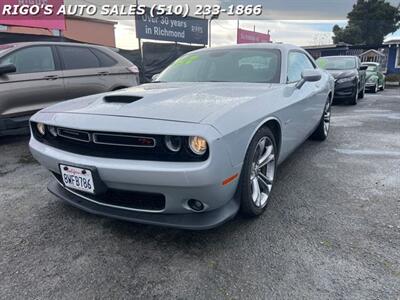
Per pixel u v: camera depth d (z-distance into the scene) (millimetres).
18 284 1867
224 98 2344
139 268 1990
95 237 2330
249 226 2434
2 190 3197
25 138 5434
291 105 2867
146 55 10789
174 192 1906
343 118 7086
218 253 2121
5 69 4480
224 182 1929
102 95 2611
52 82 5086
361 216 2576
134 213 2121
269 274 1917
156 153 1910
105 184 2047
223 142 1856
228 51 3529
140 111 2059
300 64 3730
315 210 2684
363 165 3805
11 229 2455
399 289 1783
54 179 2785
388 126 6109
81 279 1902
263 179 2602
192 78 3336
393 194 2979
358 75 9422
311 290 1785
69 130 2156
